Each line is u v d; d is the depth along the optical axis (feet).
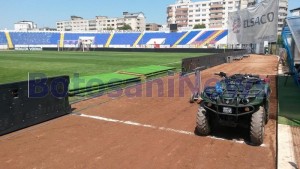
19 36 265.95
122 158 18.15
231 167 16.92
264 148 19.75
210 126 22.24
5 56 142.82
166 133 22.97
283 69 70.59
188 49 190.29
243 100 19.86
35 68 79.61
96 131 23.48
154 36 254.88
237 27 96.32
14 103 23.35
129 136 22.25
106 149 19.62
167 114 28.86
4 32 263.08
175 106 32.42
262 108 20.42
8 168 16.79
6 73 65.41
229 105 19.88
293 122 25.45
